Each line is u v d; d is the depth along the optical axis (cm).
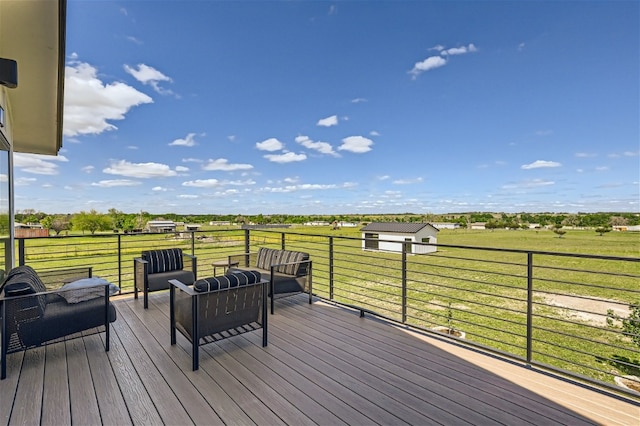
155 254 439
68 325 254
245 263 497
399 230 2197
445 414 188
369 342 298
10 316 229
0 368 226
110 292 280
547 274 1596
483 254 2256
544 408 194
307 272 425
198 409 192
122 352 272
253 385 221
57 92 367
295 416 186
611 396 207
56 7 241
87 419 182
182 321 270
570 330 754
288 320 361
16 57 299
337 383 224
